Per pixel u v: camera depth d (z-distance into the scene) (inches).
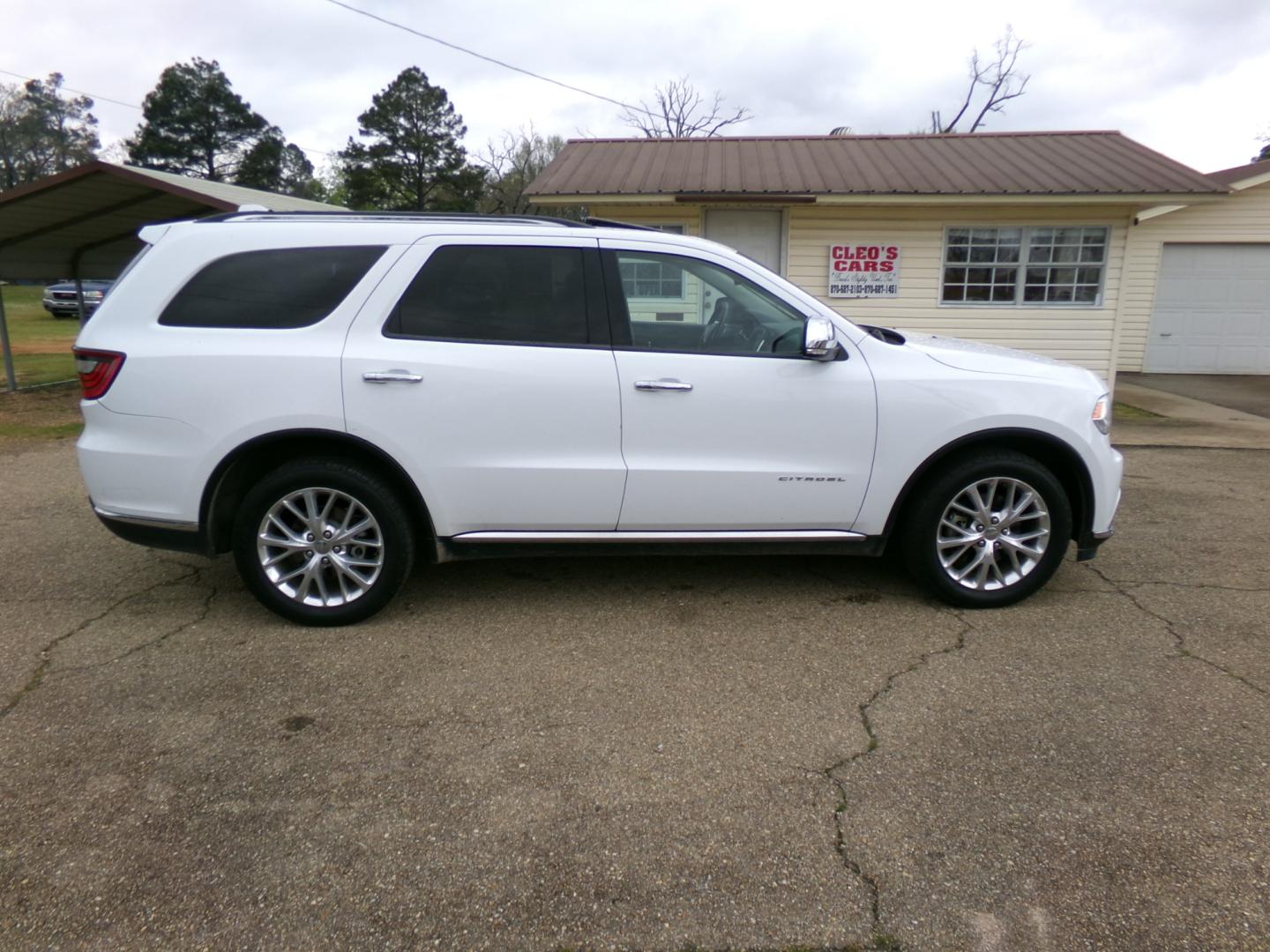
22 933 81.7
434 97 1820.9
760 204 421.7
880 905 86.1
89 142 2977.4
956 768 109.9
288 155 2716.5
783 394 150.7
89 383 145.4
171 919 84.0
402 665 138.9
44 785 105.2
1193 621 156.7
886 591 172.4
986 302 437.4
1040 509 158.1
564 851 94.3
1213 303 588.7
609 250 151.8
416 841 95.7
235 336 143.4
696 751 114.2
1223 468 294.5
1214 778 106.8
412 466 146.1
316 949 80.4
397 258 146.9
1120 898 86.7
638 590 173.2
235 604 164.9
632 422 149.0
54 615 158.7
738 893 87.9
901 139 512.7
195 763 110.4
